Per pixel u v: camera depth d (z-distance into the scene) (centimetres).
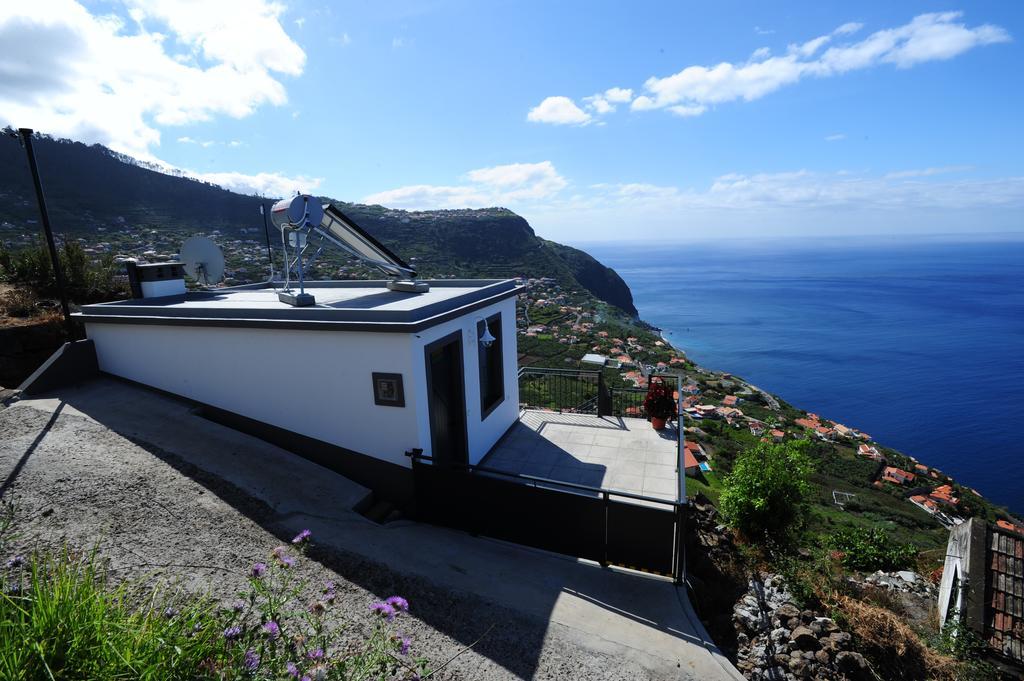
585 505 497
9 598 222
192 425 638
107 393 710
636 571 486
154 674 210
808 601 477
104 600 238
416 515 577
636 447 788
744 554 570
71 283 1018
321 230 699
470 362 704
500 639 368
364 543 478
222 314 648
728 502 617
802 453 599
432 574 443
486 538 542
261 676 226
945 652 499
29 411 632
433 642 354
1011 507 5625
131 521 436
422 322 543
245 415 658
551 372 954
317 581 400
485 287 802
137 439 584
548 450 782
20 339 813
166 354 697
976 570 606
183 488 503
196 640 238
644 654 370
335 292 863
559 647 367
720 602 473
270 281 996
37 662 202
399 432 571
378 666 296
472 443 718
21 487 463
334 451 612
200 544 421
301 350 604
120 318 713
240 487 527
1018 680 508
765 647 403
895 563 844
